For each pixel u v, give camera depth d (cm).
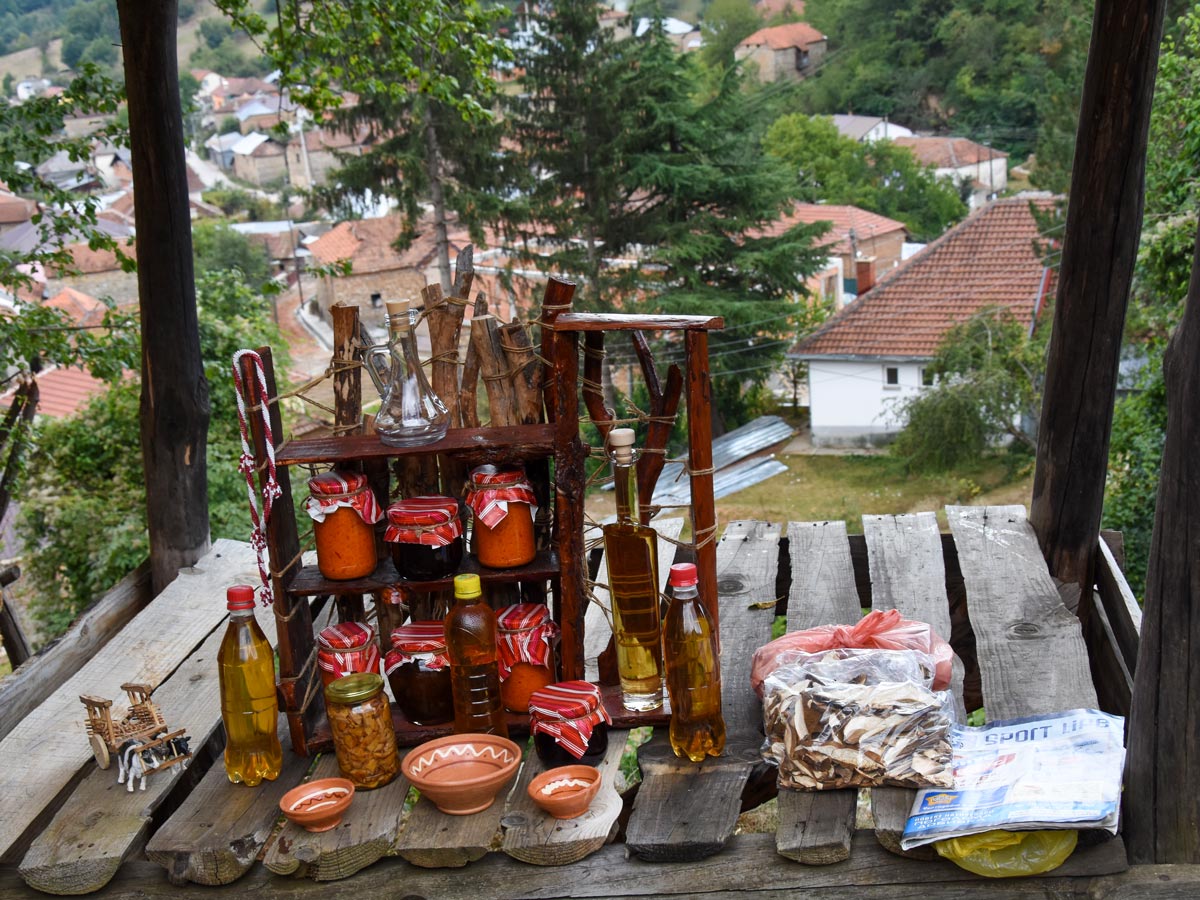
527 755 213
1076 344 293
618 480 206
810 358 1736
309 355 2539
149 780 214
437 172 1739
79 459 971
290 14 579
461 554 212
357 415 220
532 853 185
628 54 1772
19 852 211
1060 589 303
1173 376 184
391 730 203
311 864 187
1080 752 197
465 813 192
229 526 973
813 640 231
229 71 6188
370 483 220
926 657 216
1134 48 272
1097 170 281
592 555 324
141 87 321
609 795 197
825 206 2748
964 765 198
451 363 225
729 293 1773
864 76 3397
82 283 2847
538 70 1744
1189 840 186
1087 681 233
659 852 186
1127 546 940
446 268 1772
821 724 196
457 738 201
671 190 1772
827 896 184
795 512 1533
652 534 210
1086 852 182
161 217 325
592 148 1759
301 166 5169
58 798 223
